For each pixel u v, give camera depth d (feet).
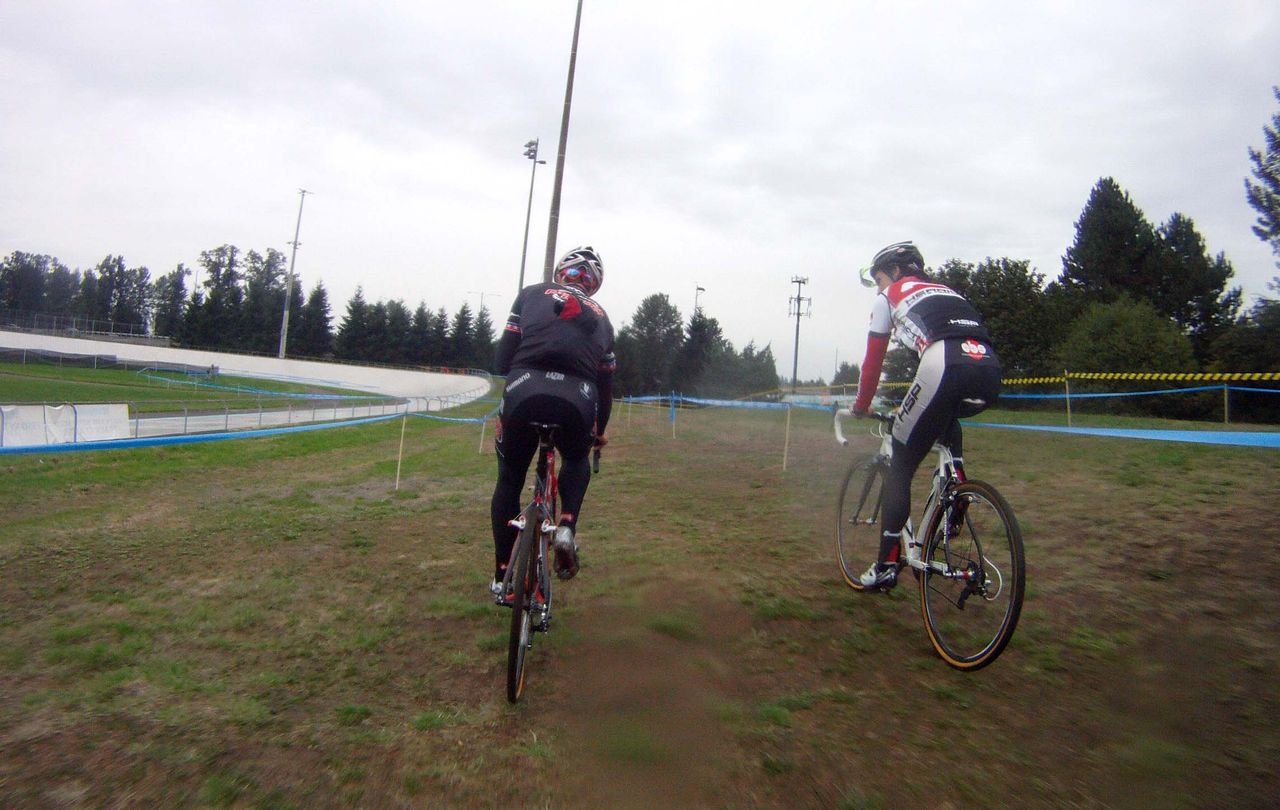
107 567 16.10
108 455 44.83
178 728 8.23
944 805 6.73
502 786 7.12
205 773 7.26
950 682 9.21
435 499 25.12
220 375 193.77
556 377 9.37
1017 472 22.62
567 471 10.06
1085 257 165.07
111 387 121.70
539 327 9.62
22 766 7.36
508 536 10.18
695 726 8.26
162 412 74.38
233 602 13.25
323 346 325.83
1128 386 95.66
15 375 134.72
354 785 7.09
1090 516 16.17
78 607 13.17
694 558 15.06
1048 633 10.36
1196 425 40.96
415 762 7.54
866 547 13.75
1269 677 8.70
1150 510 16.24
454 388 201.57
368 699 9.14
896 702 8.74
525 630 9.04
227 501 27.35
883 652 10.19
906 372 104.83
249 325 316.60
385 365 303.07
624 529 18.21
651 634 10.94
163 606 13.10
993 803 6.74
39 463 40.04
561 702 8.99
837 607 11.95
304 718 8.57
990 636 10.33
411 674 9.91
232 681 9.71
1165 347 97.14
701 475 27.30
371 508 23.54
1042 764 7.34
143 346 236.02
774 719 8.35
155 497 29.55
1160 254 156.46
